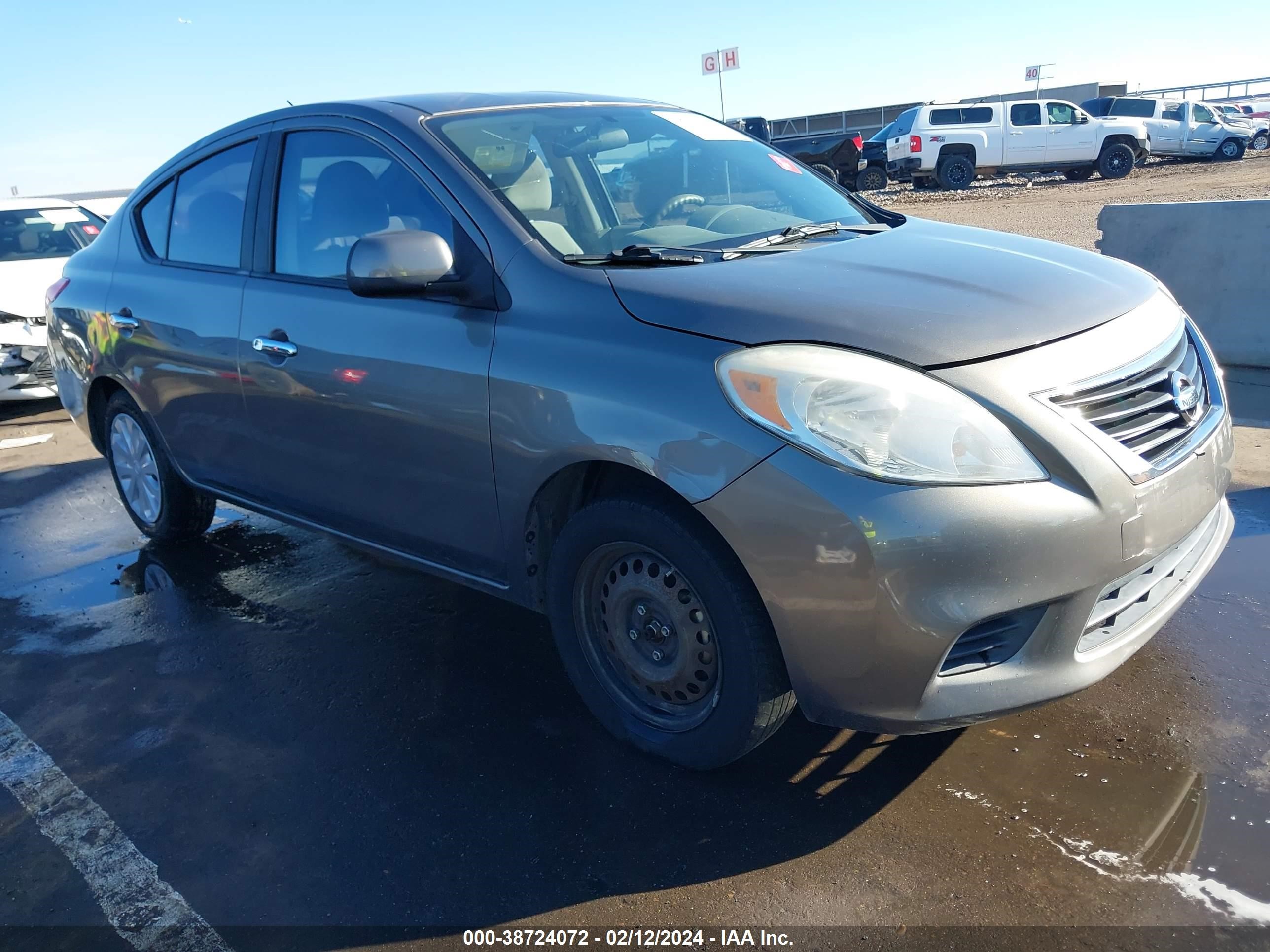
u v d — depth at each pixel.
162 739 3.02
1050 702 2.21
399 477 3.01
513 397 2.58
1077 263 2.83
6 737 3.11
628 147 3.34
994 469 2.08
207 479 4.02
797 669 2.24
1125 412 2.28
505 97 3.45
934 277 2.53
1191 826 2.29
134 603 4.05
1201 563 2.60
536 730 2.90
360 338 2.99
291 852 2.46
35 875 2.47
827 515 2.08
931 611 2.06
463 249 2.82
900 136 23.25
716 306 2.35
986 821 2.37
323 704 3.14
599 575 2.66
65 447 6.62
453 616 3.69
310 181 3.35
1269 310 5.70
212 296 3.61
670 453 2.26
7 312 7.15
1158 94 36.50
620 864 2.33
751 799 2.52
